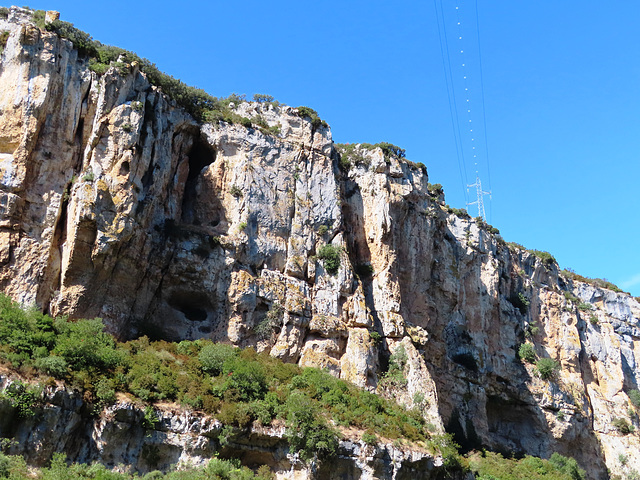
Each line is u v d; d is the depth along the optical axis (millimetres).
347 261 62250
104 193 48094
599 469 85500
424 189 75312
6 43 49719
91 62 51781
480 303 80250
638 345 107312
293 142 64438
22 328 40719
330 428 46656
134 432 40500
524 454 77688
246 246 56719
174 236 53812
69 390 38781
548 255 98812
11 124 47344
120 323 49094
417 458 49875
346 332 59156
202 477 38844
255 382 47125
